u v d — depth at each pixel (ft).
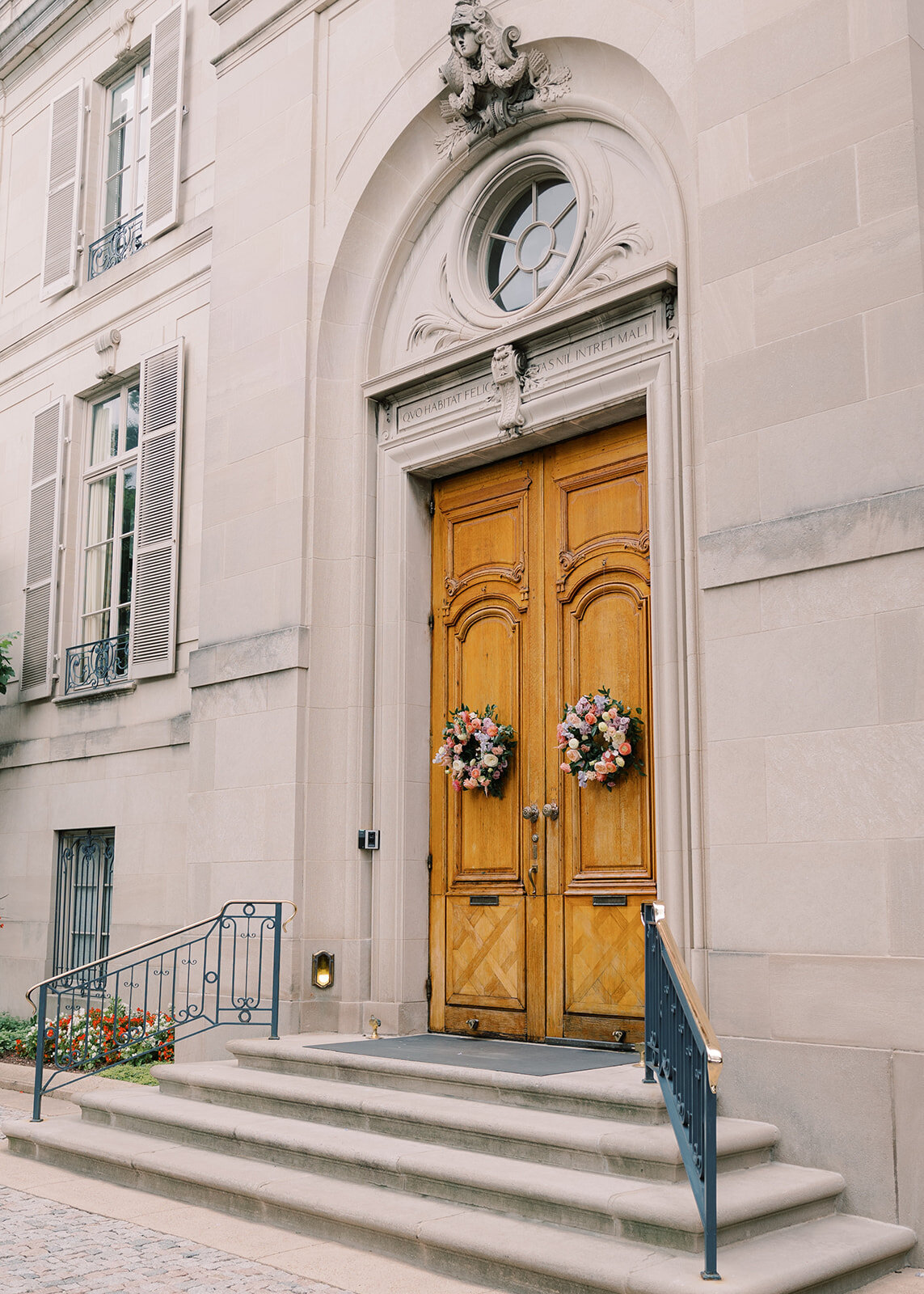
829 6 18.35
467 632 25.11
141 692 32.55
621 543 22.31
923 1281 14.10
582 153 23.40
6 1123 21.98
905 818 15.89
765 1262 13.11
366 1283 13.82
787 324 18.20
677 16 21.04
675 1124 14.66
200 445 31.99
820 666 17.04
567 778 22.63
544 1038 22.18
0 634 38.86
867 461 17.03
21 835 36.50
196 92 34.27
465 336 24.79
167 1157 18.62
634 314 21.63
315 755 25.31
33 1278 13.87
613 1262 13.02
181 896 30.04
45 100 41.24
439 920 24.53
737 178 19.13
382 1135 17.95
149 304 34.71
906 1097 15.30
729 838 17.71
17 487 39.50
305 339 26.71
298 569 25.85
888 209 17.29
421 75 25.59
